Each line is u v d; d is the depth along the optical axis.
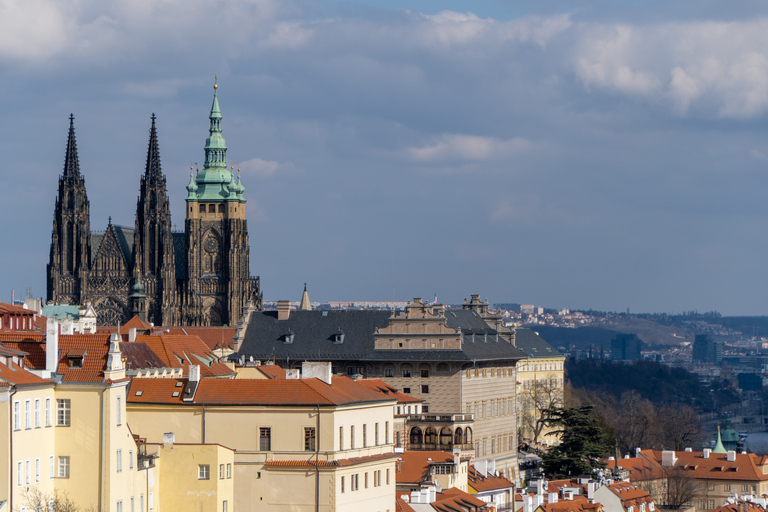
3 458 197.50
